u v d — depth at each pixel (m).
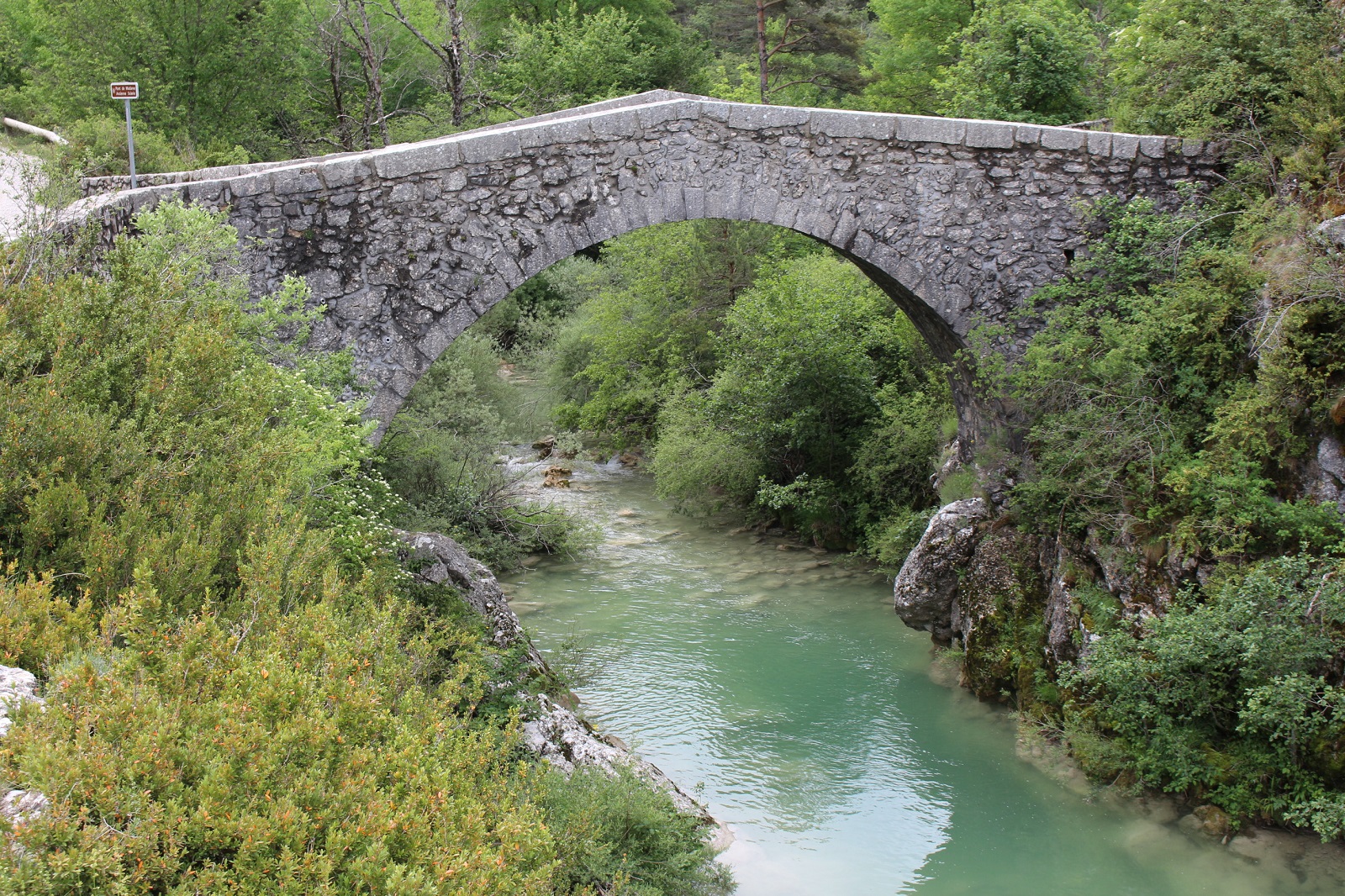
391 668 4.50
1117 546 8.20
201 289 7.05
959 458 11.91
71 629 4.05
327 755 3.64
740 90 23.38
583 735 6.89
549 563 13.62
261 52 21.58
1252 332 8.09
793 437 14.36
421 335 9.04
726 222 18.36
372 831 3.39
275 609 4.44
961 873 6.74
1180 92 10.20
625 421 19.64
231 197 8.53
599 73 27.25
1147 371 8.61
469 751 4.32
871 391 14.40
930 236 9.81
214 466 5.39
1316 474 7.24
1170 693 7.06
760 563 13.66
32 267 6.02
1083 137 9.70
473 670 5.96
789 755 8.33
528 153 9.07
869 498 14.11
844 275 15.33
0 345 5.12
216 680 3.83
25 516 4.74
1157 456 8.17
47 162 7.44
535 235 9.17
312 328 8.83
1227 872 6.57
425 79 25.48
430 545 7.89
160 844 3.10
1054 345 9.62
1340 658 6.60
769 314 14.16
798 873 6.68
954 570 9.84
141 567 4.03
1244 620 6.62
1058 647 8.45
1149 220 9.54
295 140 23.81
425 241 8.98
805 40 27.50
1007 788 7.83
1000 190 9.80
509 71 26.56
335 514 6.56
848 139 9.61
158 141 16.31
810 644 10.73
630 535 14.93
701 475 15.24
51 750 3.04
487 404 15.15
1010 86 15.71
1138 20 11.38
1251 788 6.89
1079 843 7.08
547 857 4.29
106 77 19.61
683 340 18.33
